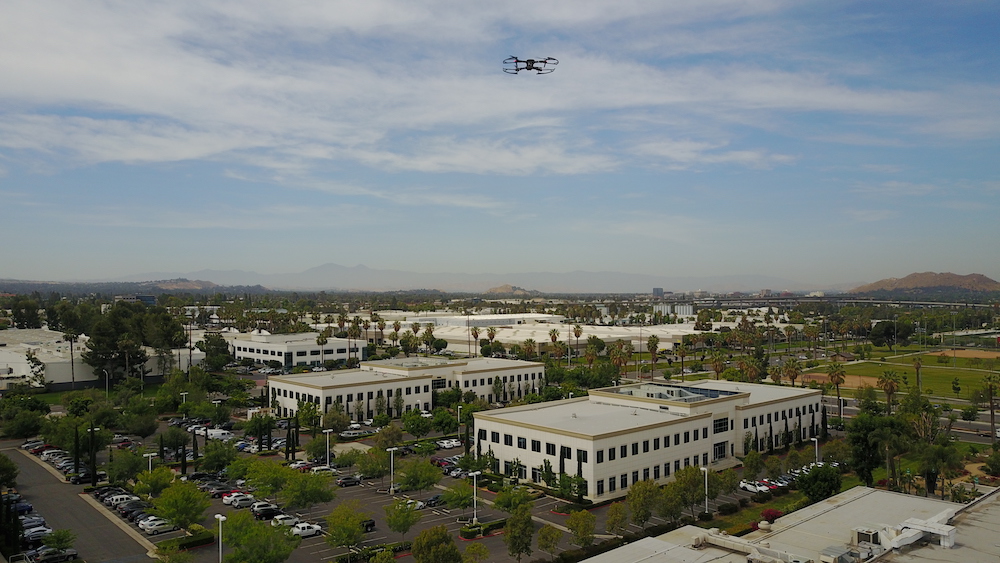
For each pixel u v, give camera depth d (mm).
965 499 88250
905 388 189250
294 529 77438
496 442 108312
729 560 51344
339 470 107250
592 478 92250
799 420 133000
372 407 153625
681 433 106438
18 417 124438
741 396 120312
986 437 134125
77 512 86750
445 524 82375
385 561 59406
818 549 55281
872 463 98875
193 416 140375
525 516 68000
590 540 69688
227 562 61125
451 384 173625
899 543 50438
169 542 72375
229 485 97125
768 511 83500
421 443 125938
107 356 194250
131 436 133625
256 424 121688
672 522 81812
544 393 165250
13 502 86875
